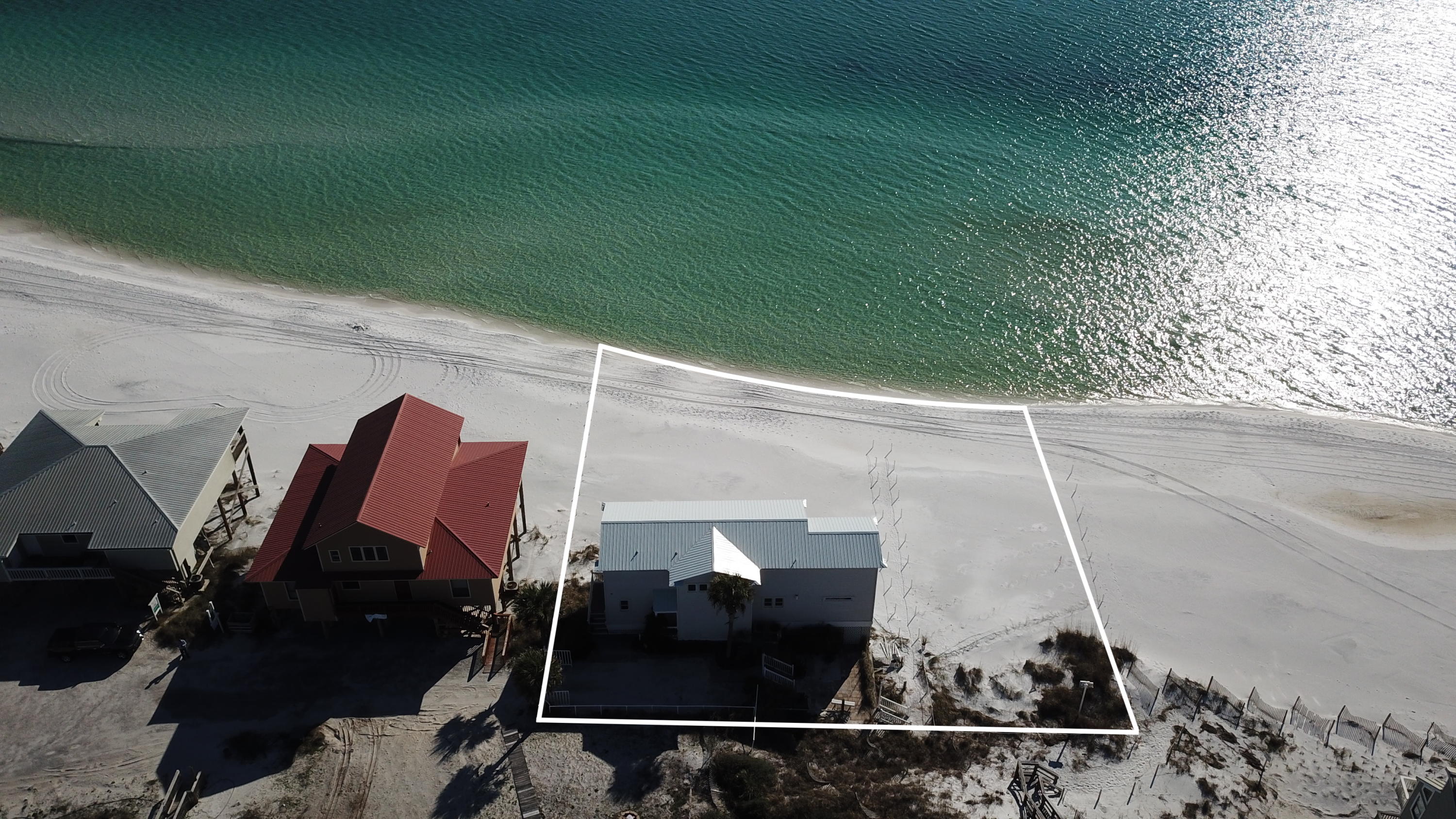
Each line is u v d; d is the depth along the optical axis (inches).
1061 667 2166.6
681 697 2039.9
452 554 2075.5
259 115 4677.7
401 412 2266.2
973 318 3518.7
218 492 2310.5
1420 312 3533.5
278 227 3853.3
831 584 2101.4
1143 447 2908.5
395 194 4106.8
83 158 4234.7
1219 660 2204.7
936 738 1990.7
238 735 1929.1
